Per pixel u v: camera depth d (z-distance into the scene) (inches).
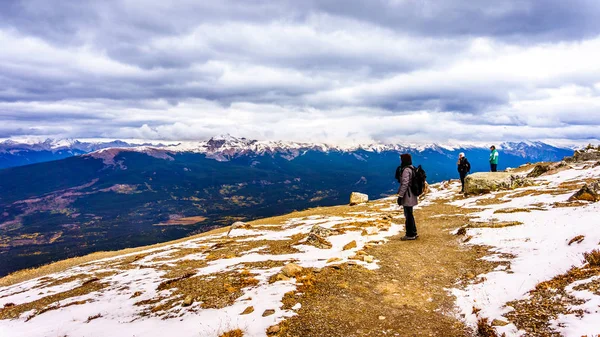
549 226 510.9
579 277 279.9
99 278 547.5
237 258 556.4
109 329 301.3
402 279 379.6
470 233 573.3
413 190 586.9
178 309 327.0
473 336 236.5
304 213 1245.1
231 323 270.8
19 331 340.5
